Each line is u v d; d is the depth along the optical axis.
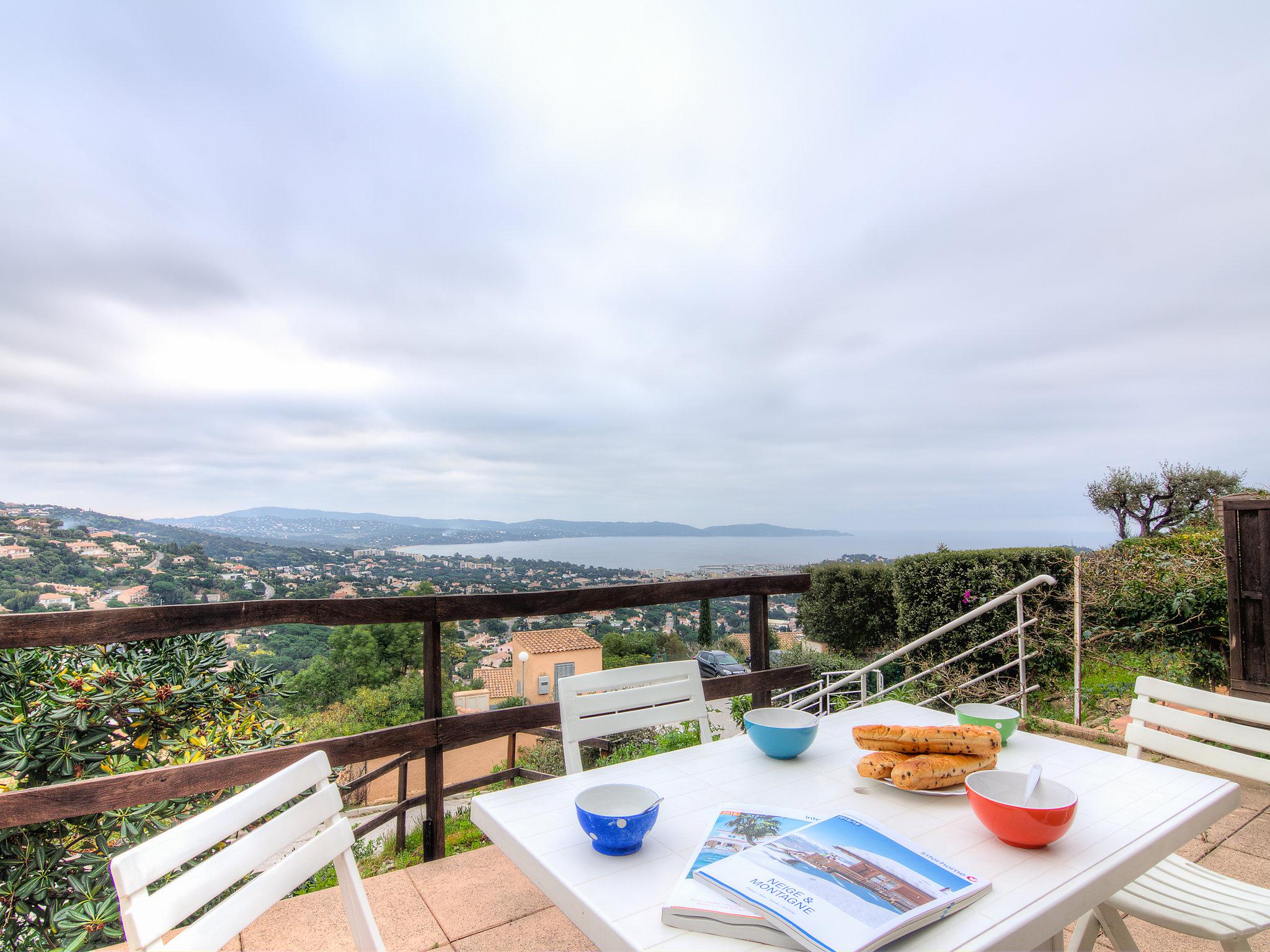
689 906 0.78
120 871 0.68
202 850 0.81
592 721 1.65
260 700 3.17
